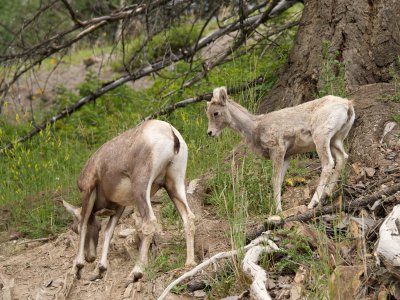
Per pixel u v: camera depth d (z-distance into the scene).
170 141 25.56
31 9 76.00
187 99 42.28
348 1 35.22
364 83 34.25
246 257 23.42
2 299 26.42
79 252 27.02
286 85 36.22
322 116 27.62
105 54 72.00
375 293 21.48
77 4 58.00
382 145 29.97
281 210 27.84
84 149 43.78
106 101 52.03
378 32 34.56
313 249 24.28
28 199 35.84
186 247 27.14
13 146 43.91
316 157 32.44
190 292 24.00
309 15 36.44
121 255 28.41
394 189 26.20
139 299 24.48
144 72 45.12
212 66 44.19
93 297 25.62
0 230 33.88
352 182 28.77
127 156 26.02
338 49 34.81
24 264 29.27
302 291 21.86
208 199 30.75
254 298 21.97
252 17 45.41
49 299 26.11
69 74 70.38
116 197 26.78
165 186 26.38
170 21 43.91
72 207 28.31
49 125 42.59
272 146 28.80
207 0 48.91
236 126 29.67
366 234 24.44
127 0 45.06
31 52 45.81
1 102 47.12
